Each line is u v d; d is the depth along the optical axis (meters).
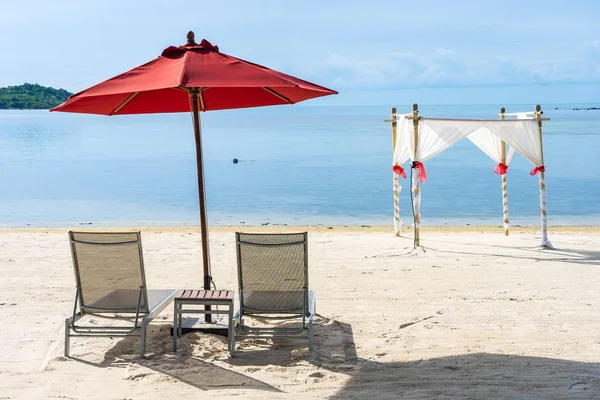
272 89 6.52
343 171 28.41
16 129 77.69
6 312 6.97
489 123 10.70
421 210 18.17
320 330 6.16
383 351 5.51
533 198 20.36
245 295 5.51
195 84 4.81
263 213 17.72
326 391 4.60
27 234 12.98
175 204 19.61
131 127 84.88
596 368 4.98
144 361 5.28
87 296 5.52
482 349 5.52
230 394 4.57
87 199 20.83
